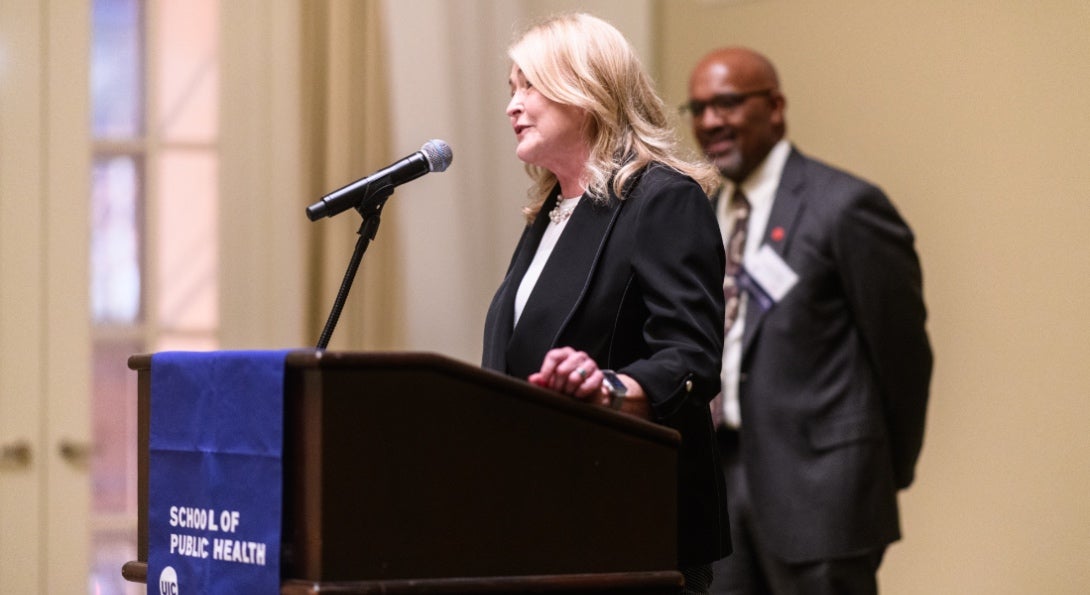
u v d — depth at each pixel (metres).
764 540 5.52
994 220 6.27
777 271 5.64
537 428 2.31
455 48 6.77
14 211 6.34
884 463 5.55
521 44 3.00
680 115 7.41
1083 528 5.93
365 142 6.53
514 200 6.88
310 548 2.14
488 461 2.25
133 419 6.48
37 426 6.33
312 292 6.45
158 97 6.53
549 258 2.86
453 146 6.74
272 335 6.43
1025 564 6.10
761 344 5.62
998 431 6.21
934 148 6.49
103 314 6.47
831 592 5.42
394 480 2.17
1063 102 6.07
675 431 2.46
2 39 6.35
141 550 2.64
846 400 5.55
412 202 6.67
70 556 6.34
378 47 6.57
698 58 7.39
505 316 2.94
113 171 6.50
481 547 2.23
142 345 6.50
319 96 6.51
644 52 7.37
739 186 6.01
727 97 5.93
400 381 2.18
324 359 2.14
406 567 2.17
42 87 6.39
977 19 6.37
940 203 6.46
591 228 2.84
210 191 6.57
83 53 6.43
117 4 6.51
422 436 2.20
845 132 6.82
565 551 2.32
